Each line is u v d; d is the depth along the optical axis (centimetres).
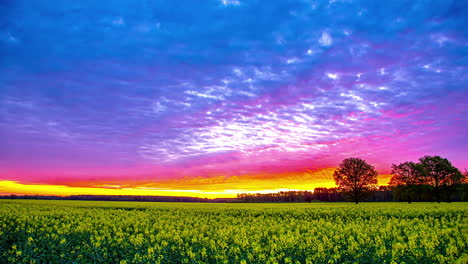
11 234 1641
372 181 5728
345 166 5947
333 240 1435
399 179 6322
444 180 5894
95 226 1900
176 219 2448
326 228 1752
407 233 1506
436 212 2770
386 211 2906
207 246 1340
